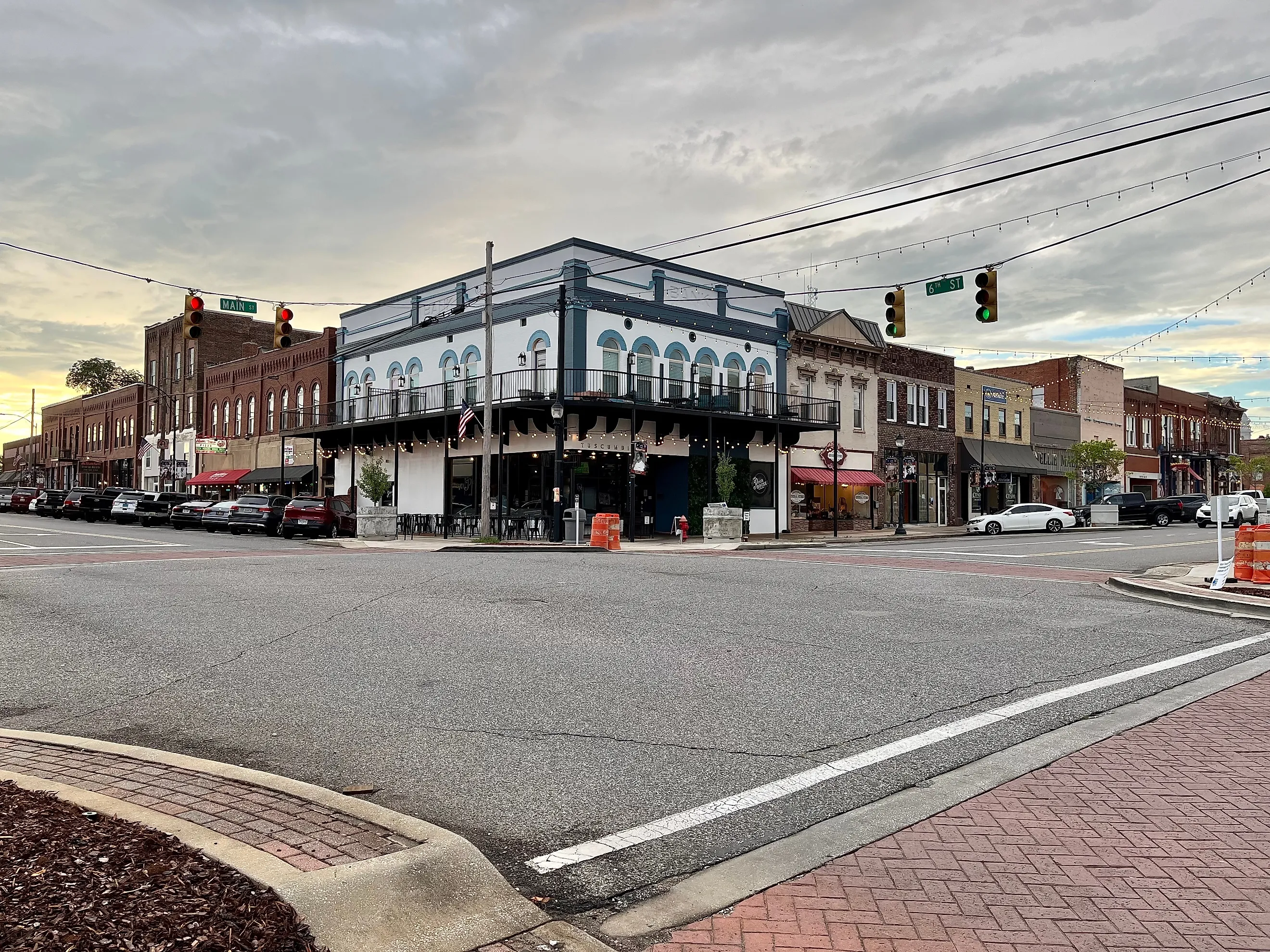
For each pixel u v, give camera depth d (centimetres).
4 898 330
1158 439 6381
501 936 367
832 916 385
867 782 557
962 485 4712
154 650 929
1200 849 454
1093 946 358
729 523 2914
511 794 532
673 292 3353
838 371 4003
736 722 686
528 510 3184
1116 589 1538
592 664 877
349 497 3722
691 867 436
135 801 474
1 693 761
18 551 2153
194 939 315
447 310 3572
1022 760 601
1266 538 1370
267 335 6025
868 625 1123
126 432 6781
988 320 1814
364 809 468
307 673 830
